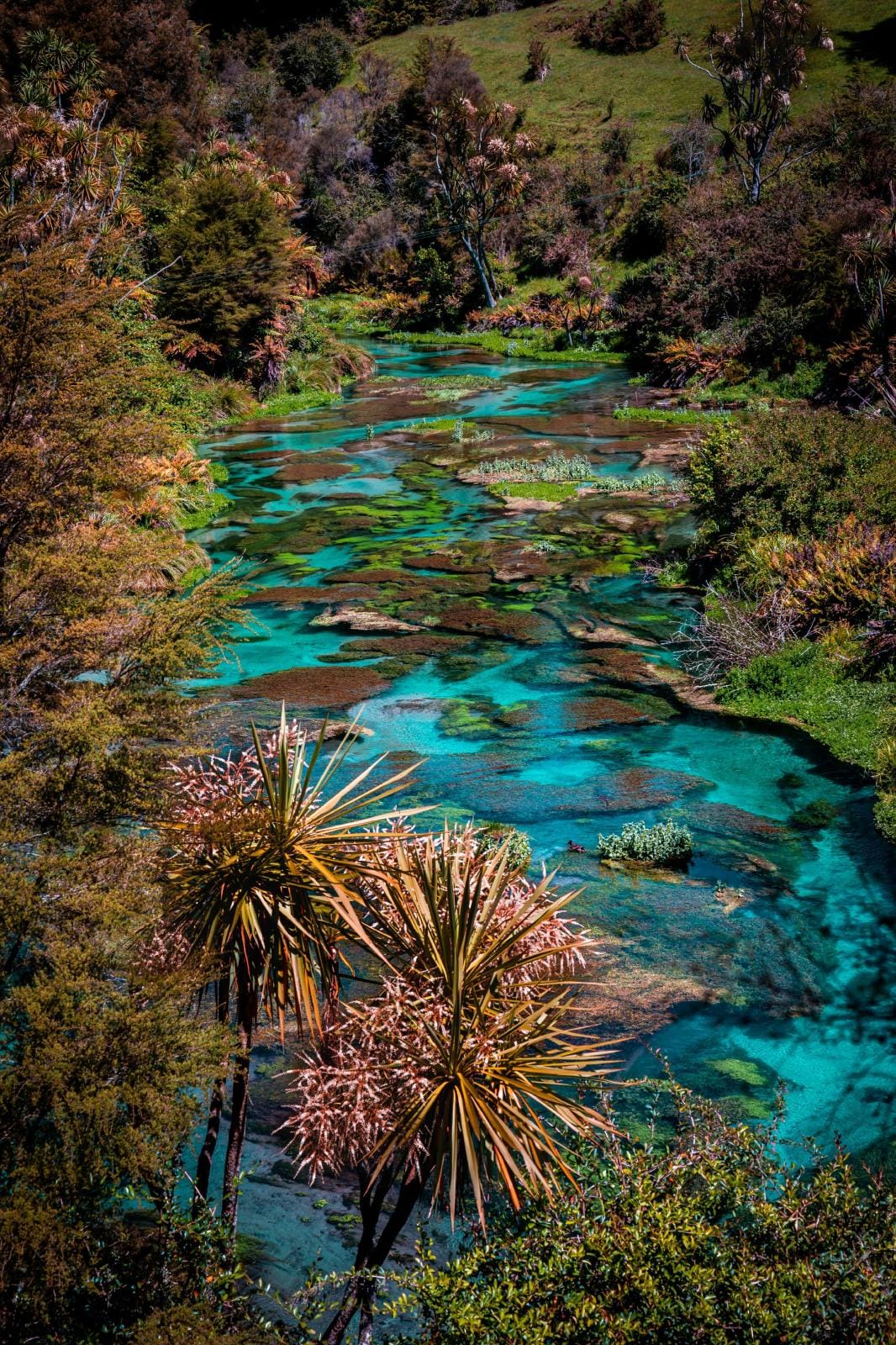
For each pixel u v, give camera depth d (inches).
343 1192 293.4
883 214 1653.5
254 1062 345.1
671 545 949.8
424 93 3029.0
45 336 359.9
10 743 283.9
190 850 240.8
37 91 1667.1
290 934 226.7
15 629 305.7
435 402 1697.8
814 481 791.7
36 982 213.2
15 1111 199.3
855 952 402.9
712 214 2134.6
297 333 1905.8
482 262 2485.2
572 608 816.3
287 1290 254.5
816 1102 324.2
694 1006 371.6
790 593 693.9
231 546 992.9
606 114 2812.5
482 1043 210.5
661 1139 301.9
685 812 514.3
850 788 532.7
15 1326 193.8
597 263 2374.5
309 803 244.5
